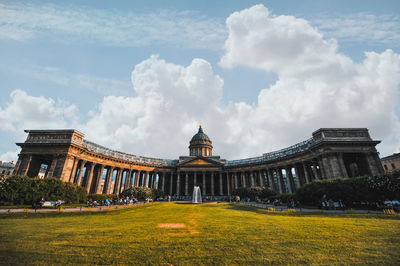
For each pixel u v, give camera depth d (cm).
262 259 882
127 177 7925
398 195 2889
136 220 2005
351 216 2108
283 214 2433
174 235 1305
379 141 4988
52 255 934
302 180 6588
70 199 4103
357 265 810
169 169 8969
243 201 5962
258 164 7881
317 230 1425
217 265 824
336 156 4969
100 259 887
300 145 6569
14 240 1184
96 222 1884
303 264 827
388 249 994
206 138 11256
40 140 5556
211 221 1880
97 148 6988
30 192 3488
